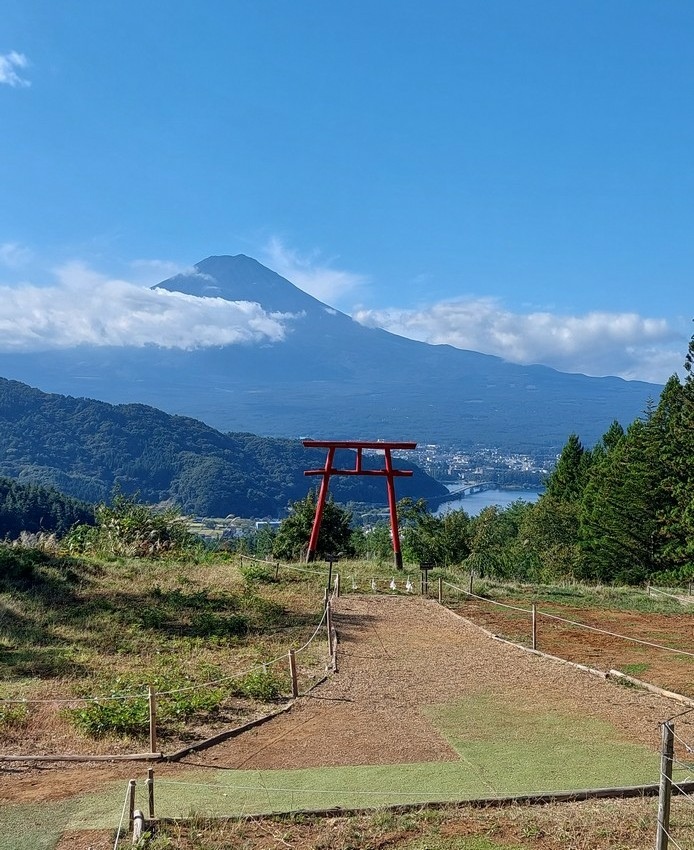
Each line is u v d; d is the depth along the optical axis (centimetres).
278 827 882
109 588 2475
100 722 1220
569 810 934
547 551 5488
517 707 1383
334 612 2273
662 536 4325
